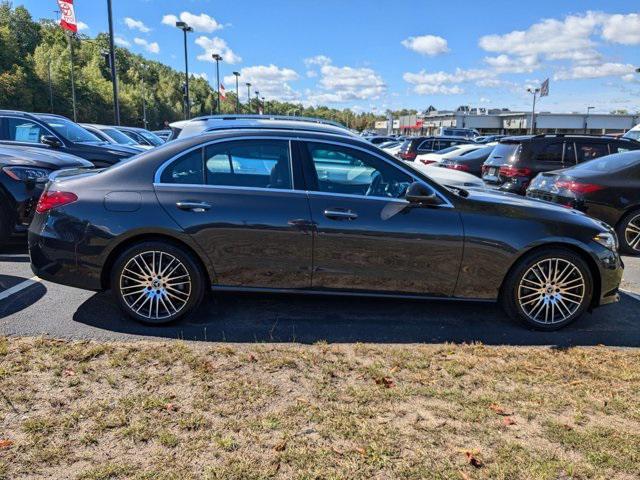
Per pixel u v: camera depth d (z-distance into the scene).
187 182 4.14
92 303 4.64
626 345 4.11
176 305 4.17
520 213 4.27
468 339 4.12
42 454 2.47
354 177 4.24
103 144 9.91
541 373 3.49
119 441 2.60
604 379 3.42
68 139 9.33
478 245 4.17
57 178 4.36
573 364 3.64
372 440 2.67
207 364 3.46
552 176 7.94
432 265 4.19
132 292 4.13
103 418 2.79
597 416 2.97
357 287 4.21
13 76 66.12
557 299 4.36
